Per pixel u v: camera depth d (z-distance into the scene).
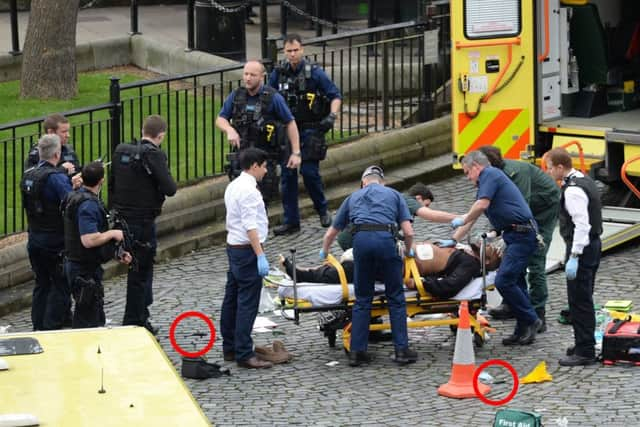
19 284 41.38
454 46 43.34
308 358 34.53
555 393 30.69
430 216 34.53
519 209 33.56
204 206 46.00
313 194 46.03
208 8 62.44
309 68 44.81
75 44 58.97
